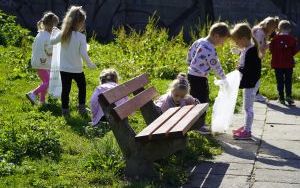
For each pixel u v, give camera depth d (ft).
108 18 67.87
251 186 17.69
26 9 69.10
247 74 23.21
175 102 22.29
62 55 25.67
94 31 67.62
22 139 19.81
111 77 24.32
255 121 26.58
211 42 23.31
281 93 31.01
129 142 17.71
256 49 23.29
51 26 27.76
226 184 17.79
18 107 26.27
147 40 41.88
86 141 21.47
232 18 65.67
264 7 65.10
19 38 45.21
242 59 23.41
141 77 21.35
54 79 26.63
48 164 18.63
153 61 38.06
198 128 21.58
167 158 19.44
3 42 44.42
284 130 25.05
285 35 30.83
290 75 30.96
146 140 17.12
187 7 67.00
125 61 38.45
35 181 17.06
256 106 30.04
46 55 27.25
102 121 23.38
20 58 37.27
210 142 22.08
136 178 17.65
